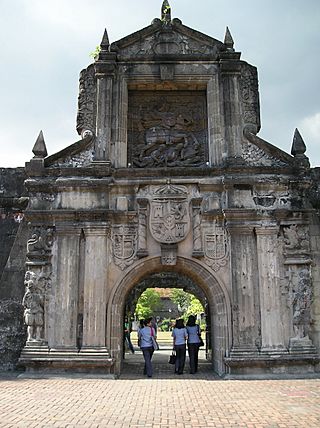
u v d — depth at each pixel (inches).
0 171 827.4
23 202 804.6
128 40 796.6
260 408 440.1
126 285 702.5
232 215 705.6
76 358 660.7
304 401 473.1
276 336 673.6
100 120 756.6
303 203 723.4
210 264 705.0
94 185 719.7
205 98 820.6
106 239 707.4
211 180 726.5
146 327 717.9
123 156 753.6
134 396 505.7
